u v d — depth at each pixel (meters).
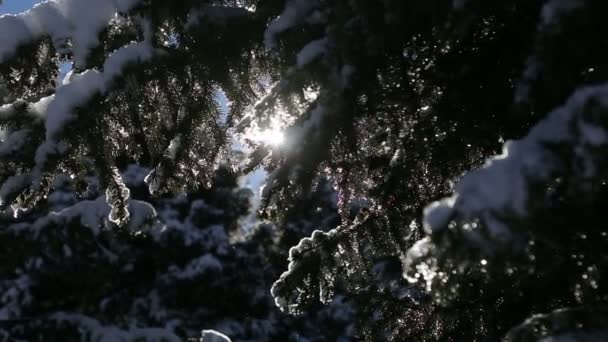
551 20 1.45
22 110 2.70
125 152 3.11
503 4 1.90
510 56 2.15
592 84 1.54
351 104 2.14
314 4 2.40
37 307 9.76
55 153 2.57
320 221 15.42
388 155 2.53
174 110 2.80
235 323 14.84
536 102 1.61
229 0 3.01
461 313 3.07
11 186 2.66
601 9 1.41
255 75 2.88
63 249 7.11
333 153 2.29
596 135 1.18
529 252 1.33
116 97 2.62
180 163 3.02
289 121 2.20
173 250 14.25
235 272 14.80
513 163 1.27
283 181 2.26
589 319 1.55
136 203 5.65
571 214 1.28
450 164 2.45
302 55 2.14
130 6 2.67
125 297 12.85
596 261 1.62
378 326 3.72
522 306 2.63
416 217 2.85
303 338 15.41
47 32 2.76
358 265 3.24
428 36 2.09
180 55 2.67
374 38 2.04
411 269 1.45
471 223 1.25
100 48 2.76
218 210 15.84
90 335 7.76
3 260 6.83
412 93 2.24
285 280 3.17
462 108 2.27
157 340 7.76
